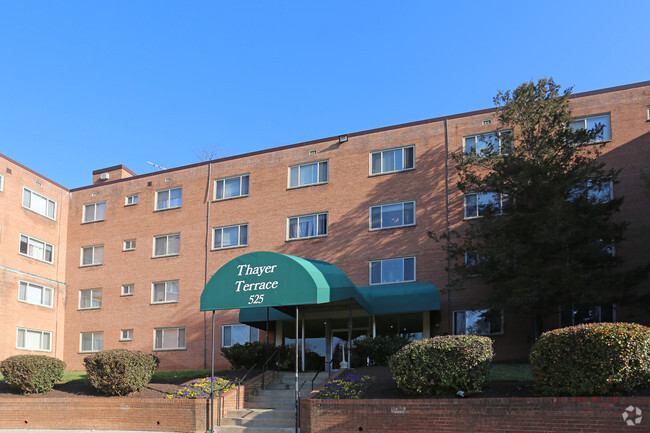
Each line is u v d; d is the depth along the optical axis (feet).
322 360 88.38
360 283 92.38
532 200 73.46
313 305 78.18
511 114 76.33
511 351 80.59
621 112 82.69
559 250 70.38
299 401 58.80
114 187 118.42
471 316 84.17
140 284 110.73
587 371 44.80
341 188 97.55
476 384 50.62
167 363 104.32
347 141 99.04
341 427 53.42
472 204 87.81
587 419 43.91
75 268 117.70
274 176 103.76
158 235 111.65
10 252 106.11
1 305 102.58
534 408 46.01
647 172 79.36
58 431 63.93
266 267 59.00
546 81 76.54
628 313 75.97
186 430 60.75
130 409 63.82
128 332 109.60
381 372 65.77
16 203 108.88
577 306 70.79
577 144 75.05
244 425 59.98
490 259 72.28
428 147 92.89
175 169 113.39
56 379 71.41
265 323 92.99
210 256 105.70
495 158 76.54
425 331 84.43
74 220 120.47
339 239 95.61
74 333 114.32
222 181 108.68
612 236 70.85
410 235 90.74
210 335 102.22
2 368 69.77
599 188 74.59
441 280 86.89
